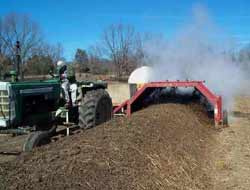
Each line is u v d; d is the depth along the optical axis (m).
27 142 7.42
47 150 6.48
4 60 32.53
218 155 8.80
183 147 8.16
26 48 35.47
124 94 18.31
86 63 37.69
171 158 7.12
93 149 6.45
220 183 7.04
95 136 7.38
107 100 10.56
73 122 10.11
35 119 8.48
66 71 9.95
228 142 9.96
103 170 5.62
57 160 5.87
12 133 7.79
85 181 5.14
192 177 6.98
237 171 7.69
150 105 12.04
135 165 6.09
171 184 6.20
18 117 7.98
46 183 4.97
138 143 7.09
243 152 9.04
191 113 11.33
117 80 29.12
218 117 11.34
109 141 6.96
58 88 9.38
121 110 11.87
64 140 7.23
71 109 9.84
